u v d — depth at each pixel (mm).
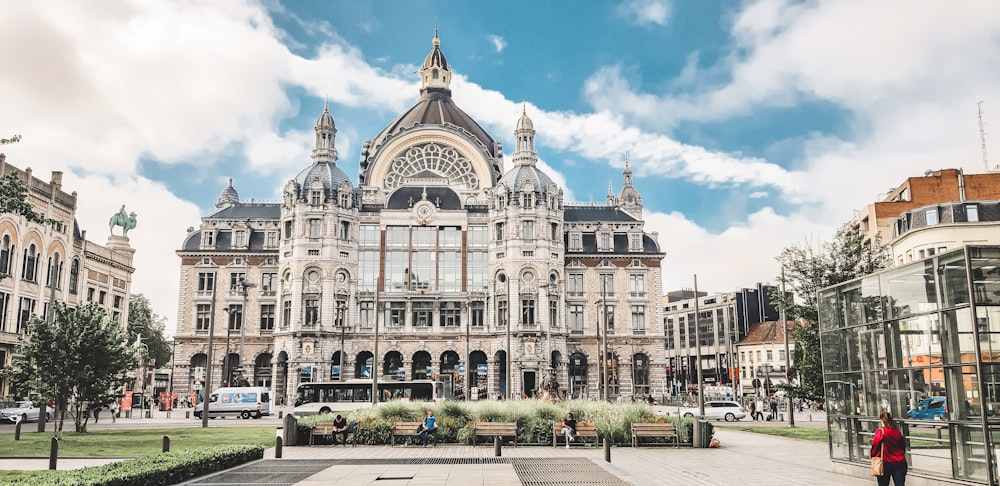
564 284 102500
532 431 38500
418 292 99625
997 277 21453
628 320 105188
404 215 101938
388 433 38812
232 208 108938
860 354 27031
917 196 82000
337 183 100562
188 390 100625
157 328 141875
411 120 114125
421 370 100062
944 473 22656
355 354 97750
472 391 94062
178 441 40875
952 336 22219
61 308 48219
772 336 132250
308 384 69375
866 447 26578
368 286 100500
